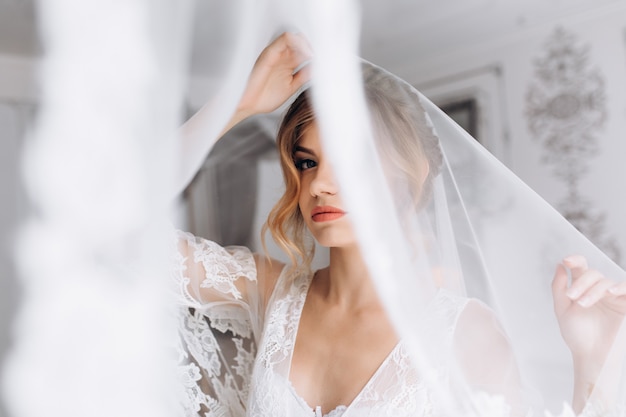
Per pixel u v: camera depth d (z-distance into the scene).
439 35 2.56
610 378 0.87
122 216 0.48
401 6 2.21
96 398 0.47
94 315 0.47
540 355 0.93
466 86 2.85
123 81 0.48
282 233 1.19
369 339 1.04
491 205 1.00
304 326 1.12
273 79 0.96
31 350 0.46
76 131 0.47
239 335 1.23
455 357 0.84
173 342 1.02
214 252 1.18
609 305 0.92
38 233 0.47
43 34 0.47
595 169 2.46
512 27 2.61
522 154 2.70
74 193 0.47
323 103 0.56
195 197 1.49
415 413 0.93
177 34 0.50
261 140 1.50
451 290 0.94
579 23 2.48
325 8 0.55
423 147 0.95
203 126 0.64
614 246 2.40
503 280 0.97
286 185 1.12
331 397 1.01
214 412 1.11
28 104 0.50
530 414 0.86
